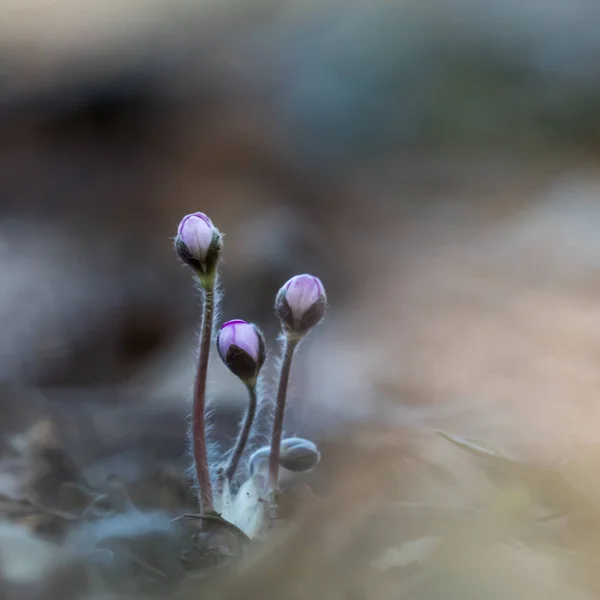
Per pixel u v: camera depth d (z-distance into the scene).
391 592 0.60
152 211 1.59
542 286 1.03
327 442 0.70
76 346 0.96
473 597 0.60
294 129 1.96
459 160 1.79
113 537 0.62
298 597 0.60
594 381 0.76
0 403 0.76
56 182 1.72
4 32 2.24
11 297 1.06
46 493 0.66
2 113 2.07
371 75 1.96
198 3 2.25
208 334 0.64
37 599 0.61
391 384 0.78
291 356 0.64
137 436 0.72
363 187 1.71
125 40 2.24
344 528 0.61
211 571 0.61
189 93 2.11
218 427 0.73
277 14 2.18
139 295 1.06
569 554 0.61
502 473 0.64
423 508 0.62
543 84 1.87
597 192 1.43
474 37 1.92
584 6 1.88
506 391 0.76
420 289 1.11
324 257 1.31
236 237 1.32
